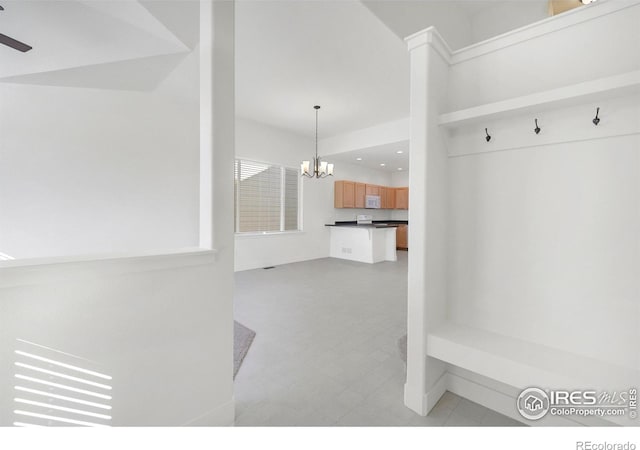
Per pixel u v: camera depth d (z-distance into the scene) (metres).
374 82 3.96
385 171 9.69
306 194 6.95
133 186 3.86
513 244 1.71
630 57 1.36
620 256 1.39
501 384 1.67
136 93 3.88
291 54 3.24
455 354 1.59
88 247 3.48
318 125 6.02
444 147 1.89
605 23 1.42
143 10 2.53
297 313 3.31
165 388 1.34
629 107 1.35
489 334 1.73
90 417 1.13
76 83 3.24
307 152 6.95
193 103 4.38
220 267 1.54
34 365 1.00
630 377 1.26
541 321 1.62
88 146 3.47
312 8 2.48
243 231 5.79
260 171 6.05
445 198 1.91
